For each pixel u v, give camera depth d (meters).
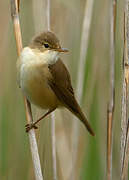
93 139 8.05
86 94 8.05
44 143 7.38
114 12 6.71
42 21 7.73
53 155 7.24
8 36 8.78
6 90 8.55
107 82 8.23
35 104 7.02
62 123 8.16
